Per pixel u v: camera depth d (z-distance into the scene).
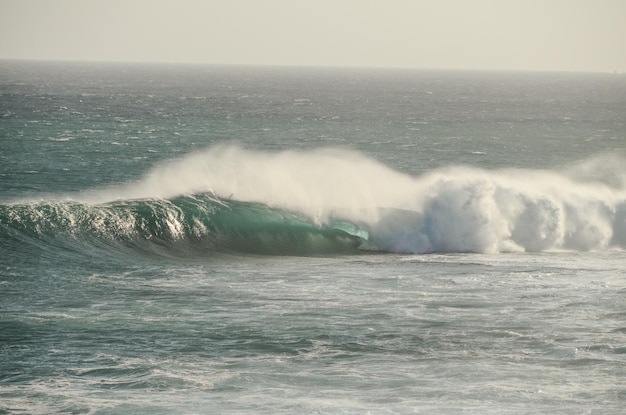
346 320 50.84
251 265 68.94
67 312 51.91
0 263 65.06
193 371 41.81
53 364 42.56
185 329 48.72
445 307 54.19
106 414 36.09
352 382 40.38
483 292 58.41
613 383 40.53
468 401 37.94
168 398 38.06
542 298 56.88
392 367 42.66
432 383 40.31
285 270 66.38
